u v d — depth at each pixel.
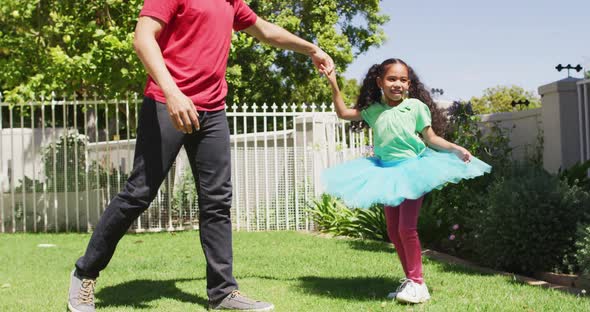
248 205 9.91
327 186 4.23
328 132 9.88
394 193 3.84
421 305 3.81
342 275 5.05
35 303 4.00
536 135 9.59
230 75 14.38
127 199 3.68
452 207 7.37
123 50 8.68
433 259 6.14
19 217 10.25
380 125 4.16
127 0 9.57
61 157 10.05
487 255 5.67
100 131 17.89
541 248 5.29
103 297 4.20
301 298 4.08
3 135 11.49
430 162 3.96
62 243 8.03
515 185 5.61
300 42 4.42
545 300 3.94
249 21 4.29
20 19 9.78
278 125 20.91
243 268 5.46
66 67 8.90
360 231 8.27
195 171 3.91
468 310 3.65
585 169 6.82
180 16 3.65
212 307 3.86
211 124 3.83
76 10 9.63
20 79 10.08
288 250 6.81
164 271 5.37
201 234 3.92
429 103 4.37
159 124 3.66
